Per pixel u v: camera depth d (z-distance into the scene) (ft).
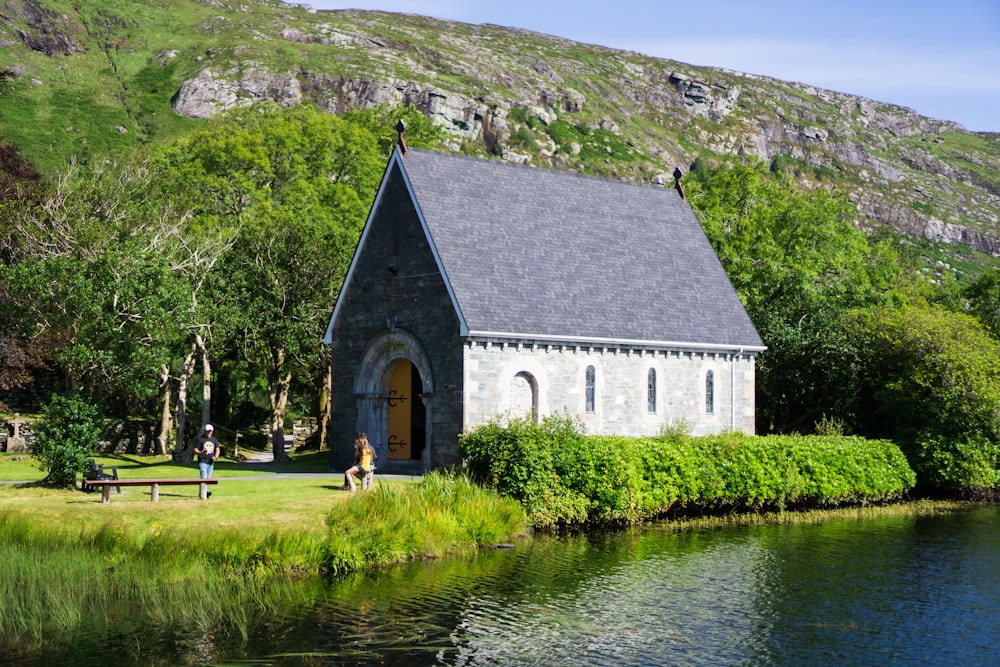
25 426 173.58
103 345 147.02
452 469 122.21
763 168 236.02
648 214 167.53
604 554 102.94
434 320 133.18
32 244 160.15
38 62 636.48
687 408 152.76
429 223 134.82
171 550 86.69
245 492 110.11
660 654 70.49
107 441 188.96
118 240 158.30
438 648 70.54
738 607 83.15
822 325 182.19
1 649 68.90
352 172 236.22
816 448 143.54
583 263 148.66
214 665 66.08
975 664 69.10
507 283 136.15
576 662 68.44
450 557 98.53
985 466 155.43
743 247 206.28
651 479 123.13
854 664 68.95
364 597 82.94
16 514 94.27
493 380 130.62
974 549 110.42
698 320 156.04
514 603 82.53
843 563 101.60
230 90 638.53
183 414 173.47
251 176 223.92
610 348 142.61
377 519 98.02
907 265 328.90
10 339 152.25
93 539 88.69
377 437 143.13
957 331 168.04
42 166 494.59
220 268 177.06
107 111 597.93
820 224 212.84
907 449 160.76
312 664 66.80
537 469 114.42
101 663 66.23
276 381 185.06
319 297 180.96
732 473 131.64
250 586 83.66
